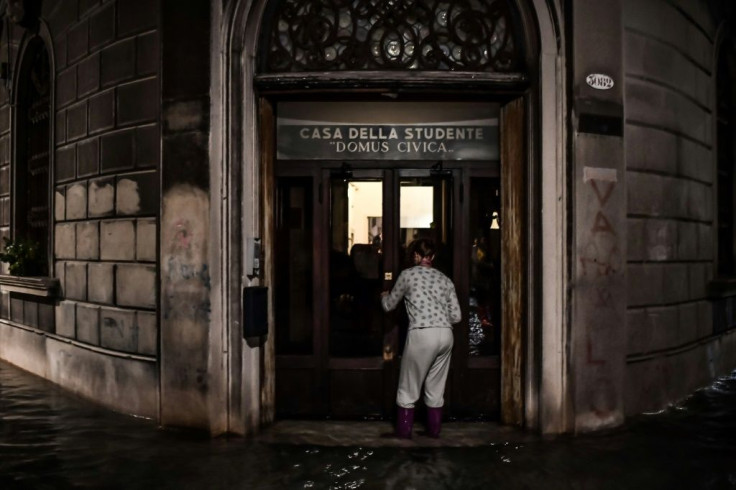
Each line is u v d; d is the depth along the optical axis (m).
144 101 5.93
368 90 5.48
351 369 5.87
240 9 5.41
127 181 6.08
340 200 5.90
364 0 5.59
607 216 5.52
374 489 4.32
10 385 7.16
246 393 5.43
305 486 4.37
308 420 5.83
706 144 7.17
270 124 5.69
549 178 5.39
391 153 5.85
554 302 5.41
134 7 6.03
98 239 6.46
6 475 4.57
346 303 5.93
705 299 7.07
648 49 6.05
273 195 5.76
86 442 5.26
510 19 5.61
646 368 6.02
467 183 5.84
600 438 5.35
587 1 5.46
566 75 5.43
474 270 5.89
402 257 5.89
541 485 4.41
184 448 5.11
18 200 8.59
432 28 5.58
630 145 5.88
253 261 5.43
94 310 6.48
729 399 6.52
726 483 4.45
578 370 5.42
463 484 4.41
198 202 5.43
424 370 5.17
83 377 6.64
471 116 5.85
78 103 6.83
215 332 5.39
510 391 5.68
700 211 6.99
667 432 5.52
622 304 5.61
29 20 7.84
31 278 7.43
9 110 8.78
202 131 5.40
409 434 5.31
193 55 5.46
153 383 5.84
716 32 7.45
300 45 5.59
